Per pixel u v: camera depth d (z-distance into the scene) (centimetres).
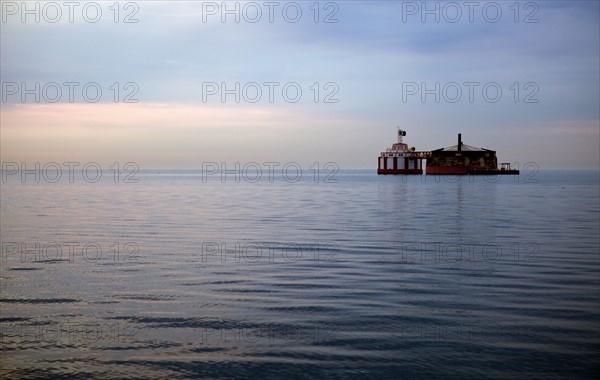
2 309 1712
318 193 10775
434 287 2016
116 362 1268
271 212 5872
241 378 1182
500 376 1181
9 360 1280
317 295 1892
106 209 6356
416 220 4850
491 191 11719
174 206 6900
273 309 1711
